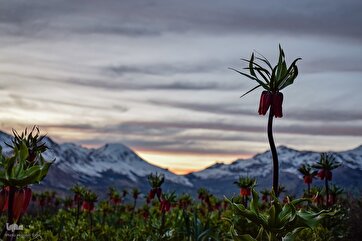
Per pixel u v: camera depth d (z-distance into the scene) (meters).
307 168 12.98
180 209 15.75
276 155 6.23
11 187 4.21
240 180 10.86
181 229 11.04
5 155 4.38
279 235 4.23
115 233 13.09
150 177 11.87
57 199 23.47
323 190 12.60
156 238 11.19
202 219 12.99
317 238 10.39
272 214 4.17
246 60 6.30
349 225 12.95
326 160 12.37
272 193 4.25
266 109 6.33
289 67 6.31
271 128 6.31
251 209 4.32
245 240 4.32
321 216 4.14
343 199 14.53
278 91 6.35
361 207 13.84
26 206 4.31
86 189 14.88
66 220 15.59
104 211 18.52
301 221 4.14
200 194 17.70
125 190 20.89
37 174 4.21
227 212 12.57
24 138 5.34
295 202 4.28
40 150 5.34
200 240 9.83
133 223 17.66
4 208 4.29
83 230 13.17
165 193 11.83
